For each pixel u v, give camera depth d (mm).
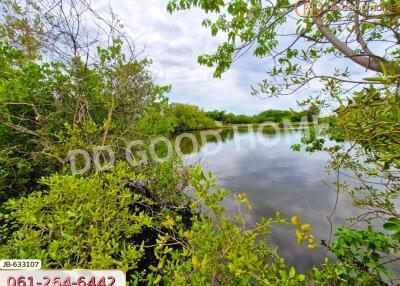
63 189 2018
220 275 1445
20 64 4324
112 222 2252
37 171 4074
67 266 1686
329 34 1687
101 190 2291
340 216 4977
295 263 3633
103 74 4922
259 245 2146
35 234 1814
